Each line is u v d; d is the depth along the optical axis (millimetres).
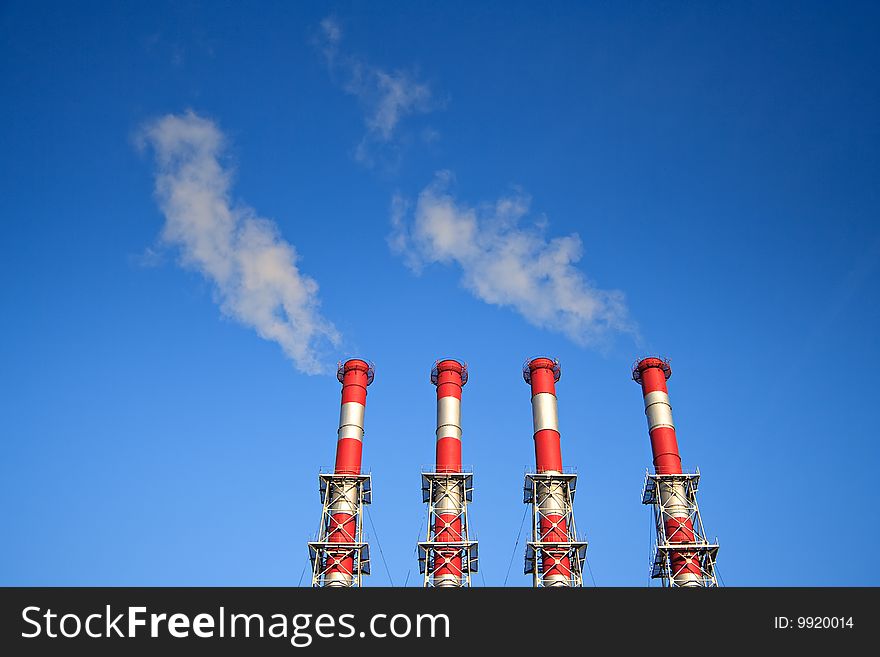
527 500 74750
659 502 74438
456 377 84375
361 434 81000
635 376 84875
